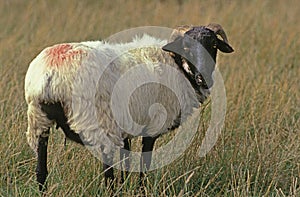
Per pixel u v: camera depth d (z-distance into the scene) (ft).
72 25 108.68
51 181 50.49
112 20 115.85
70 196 48.85
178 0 135.95
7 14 122.21
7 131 58.44
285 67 88.48
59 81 46.24
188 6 125.80
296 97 74.02
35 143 48.62
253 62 88.94
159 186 51.29
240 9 121.39
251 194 53.72
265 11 120.37
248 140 61.05
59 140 57.88
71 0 131.13
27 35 103.09
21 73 78.59
